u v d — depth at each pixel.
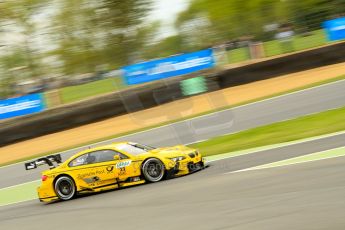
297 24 39.88
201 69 38.81
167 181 14.34
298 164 12.80
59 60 60.00
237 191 10.88
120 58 58.56
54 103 41.72
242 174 13.02
